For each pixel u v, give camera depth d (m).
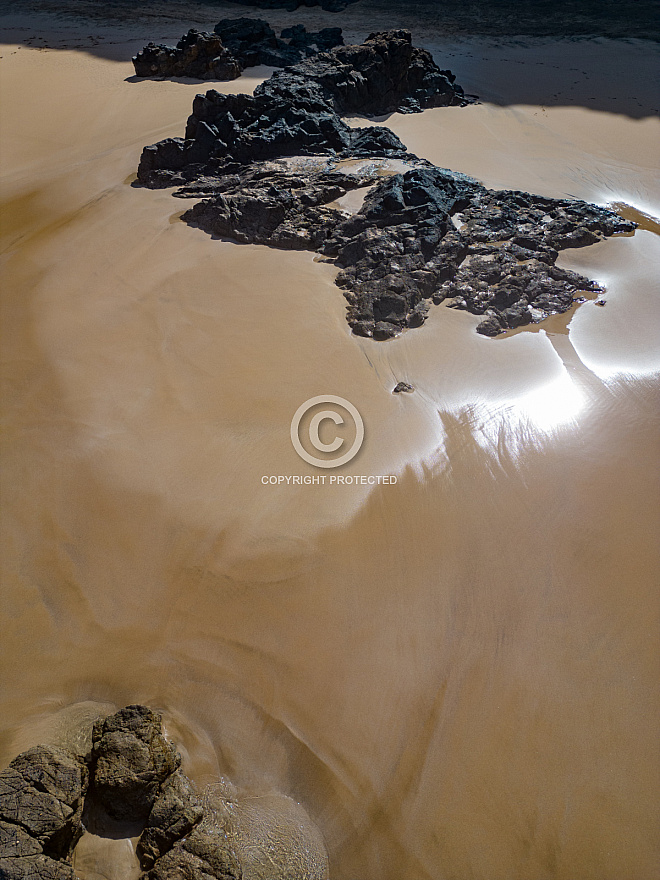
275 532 14.91
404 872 10.34
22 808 9.55
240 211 25.97
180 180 30.66
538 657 12.84
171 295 22.62
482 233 24.92
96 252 25.66
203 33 43.56
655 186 31.91
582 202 27.89
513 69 48.03
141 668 12.73
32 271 24.75
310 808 11.02
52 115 39.81
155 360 19.78
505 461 16.62
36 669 12.72
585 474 16.36
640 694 12.30
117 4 60.91
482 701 12.21
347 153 31.00
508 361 19.75
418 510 15.39
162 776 10.73
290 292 22.48
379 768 11.38
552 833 10.62
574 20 57.94
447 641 13.07
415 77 39.75
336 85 36.12
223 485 15.93
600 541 14.82
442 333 20.84
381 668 12.66
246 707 12.20
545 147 35.88
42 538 14.95
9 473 16.45
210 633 13.23
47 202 30.42
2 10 58.22
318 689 12.38
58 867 9.05
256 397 18.31
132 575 14.21
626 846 10.50
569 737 11.73
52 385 19.08
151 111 39.78
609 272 24.20
